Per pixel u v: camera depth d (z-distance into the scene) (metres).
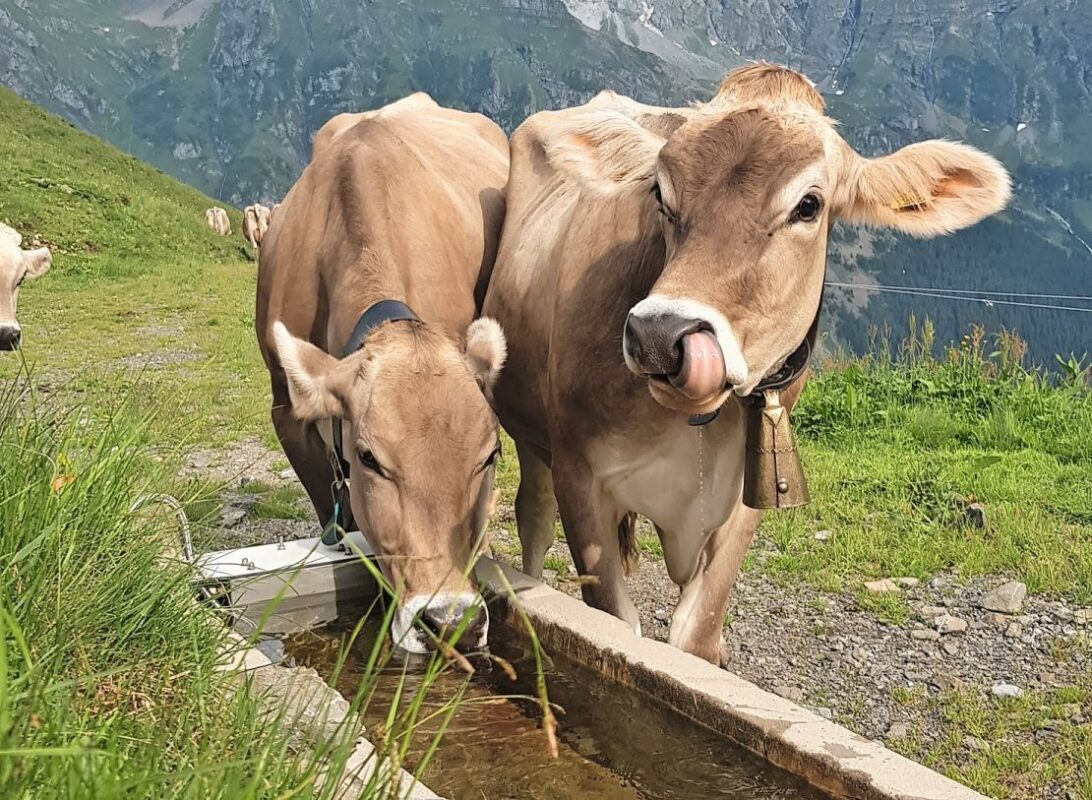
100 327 6.90
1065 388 4.20
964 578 2.43
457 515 1.53
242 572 1.79
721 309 1.27
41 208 10.58
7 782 0.72
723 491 1.64
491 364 1.64
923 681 1.95
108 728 0.94
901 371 4.46
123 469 1.52
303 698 1.22
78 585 1.23
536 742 1.39
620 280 1.62
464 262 2.22
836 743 1.16
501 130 2.97
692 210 1.31
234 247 12.09
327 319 2.07
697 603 1.69
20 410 1.62
